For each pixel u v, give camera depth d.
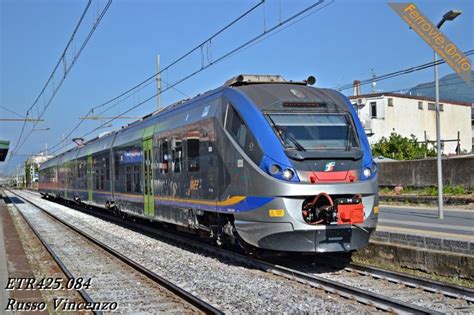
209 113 12.25
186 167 13.53
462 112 54.44
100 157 24.75
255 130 10.57
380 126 47.38
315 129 10.69
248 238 10.63
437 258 9.87
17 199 53.78
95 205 26.00
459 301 7.95
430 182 27.89
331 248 10.05
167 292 9.20
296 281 9.61
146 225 20.42
